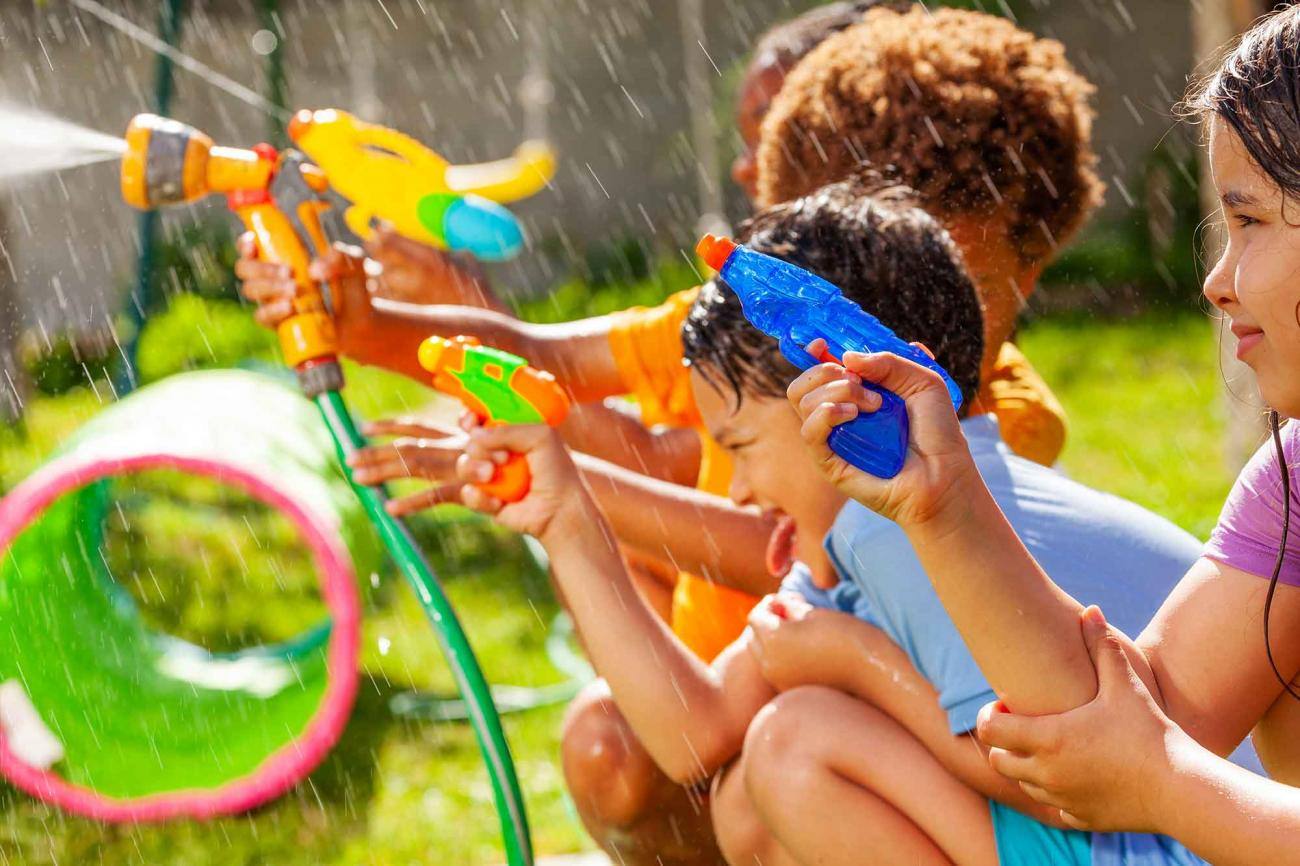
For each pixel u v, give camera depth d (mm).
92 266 10180
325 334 2469
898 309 2340
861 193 2643
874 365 1689
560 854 3496
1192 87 1963
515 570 5809
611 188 12828
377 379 8750
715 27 12648
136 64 10703
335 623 3926
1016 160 2914
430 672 4797
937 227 2453
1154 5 12133
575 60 12953
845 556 2285
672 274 11258
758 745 2271
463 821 3717
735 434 2350
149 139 2408
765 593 2787
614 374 3037
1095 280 10531
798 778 2221
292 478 4570
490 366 2293
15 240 9930
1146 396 7750
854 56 3025
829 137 2971
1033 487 2324
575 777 2779
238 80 12070
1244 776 1721
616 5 12883
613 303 10805
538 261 12281
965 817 2135
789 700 2283
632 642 2311
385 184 2459
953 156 2887
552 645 4992
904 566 2193
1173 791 1736
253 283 2463
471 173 2533
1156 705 1791
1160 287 10328
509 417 2297
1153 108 11859
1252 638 1920
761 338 2275
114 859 3572
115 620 4773
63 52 10484
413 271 2977
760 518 2785
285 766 3816
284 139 6766
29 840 3676
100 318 9914
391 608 5301
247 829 3719
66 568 4711
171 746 4379
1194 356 8555
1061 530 2258
